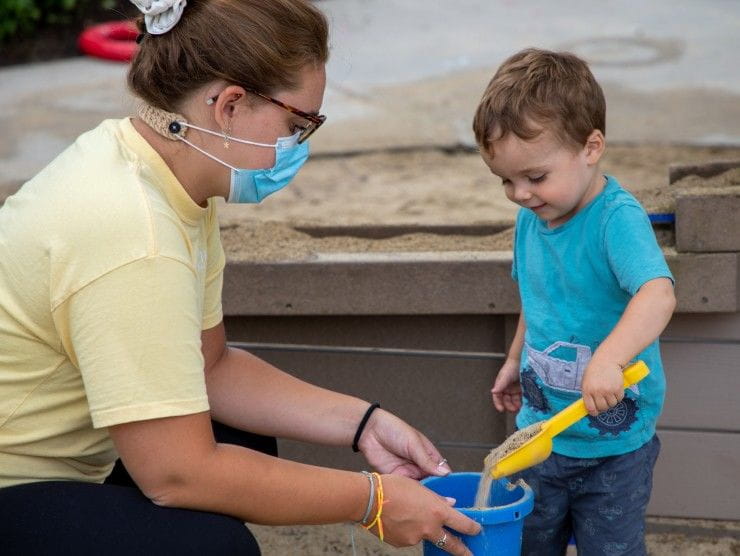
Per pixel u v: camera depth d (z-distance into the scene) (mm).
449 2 9523
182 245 2049
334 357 3287
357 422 2537
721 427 3141
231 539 2082
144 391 1966
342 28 8641
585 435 2539
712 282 2971
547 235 2561
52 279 1973
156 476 2031
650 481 2607
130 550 2018
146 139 2113
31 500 2064
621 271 2377
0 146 5941
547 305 2576
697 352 3096
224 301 3191
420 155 5801
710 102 6355
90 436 2203
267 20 2041
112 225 1965
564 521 2697
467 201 5000
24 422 2115
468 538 2258
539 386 2619
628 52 7543
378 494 2184
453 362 3244
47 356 2068
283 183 2188
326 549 3207
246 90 2051
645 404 2543
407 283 3125
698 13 8641
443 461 2484
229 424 2615
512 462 2271
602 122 2475
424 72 7312
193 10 2049
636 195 3449
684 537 3197
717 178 3518
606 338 2363
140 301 1956
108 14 8875
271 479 2102
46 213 1997
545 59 2486
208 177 2139
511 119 2387
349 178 5453
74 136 6117
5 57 8133
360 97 6832
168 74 2051
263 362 2672
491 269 3082
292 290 3164
